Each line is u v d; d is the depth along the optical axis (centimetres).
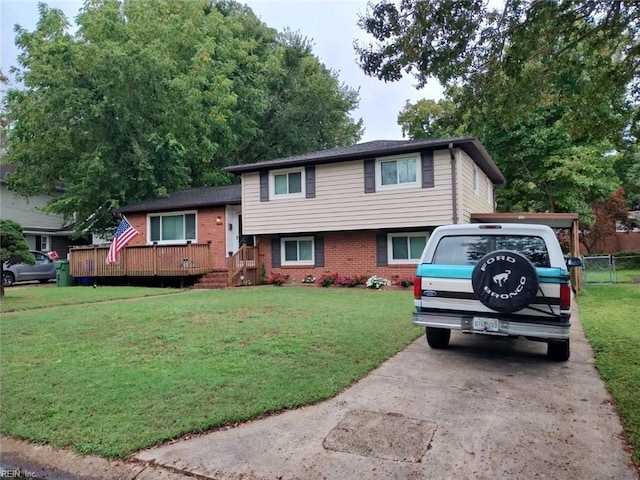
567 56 565
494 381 473
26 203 2608
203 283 1545
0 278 1203
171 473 295
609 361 536
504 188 2209
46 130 1883
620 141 610
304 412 388
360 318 782
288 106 3081
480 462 301
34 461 317
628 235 2702
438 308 566
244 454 316
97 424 357
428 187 1350
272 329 685
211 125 2345
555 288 502
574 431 348
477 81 572
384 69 554
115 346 595
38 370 489
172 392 419
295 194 1579
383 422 367
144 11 2119
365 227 1445
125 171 2025
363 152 1406
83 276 1711
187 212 1811
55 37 2003
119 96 1919
